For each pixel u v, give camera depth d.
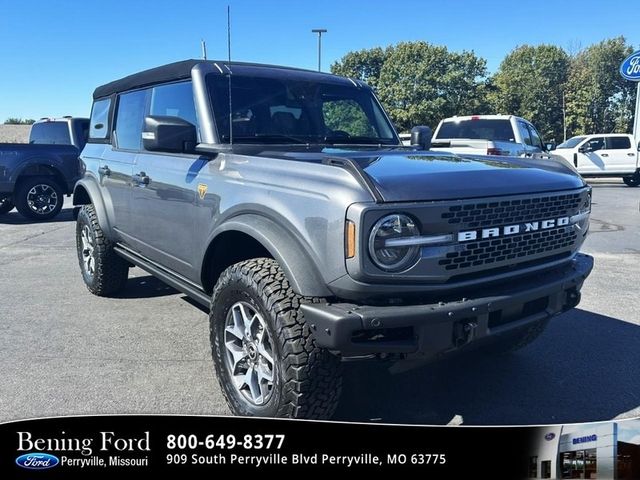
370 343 2.51
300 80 4.26
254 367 2.99
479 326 2.69
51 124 12.83
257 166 3.04
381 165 2.82
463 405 3.44
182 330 4.73
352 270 2.44
